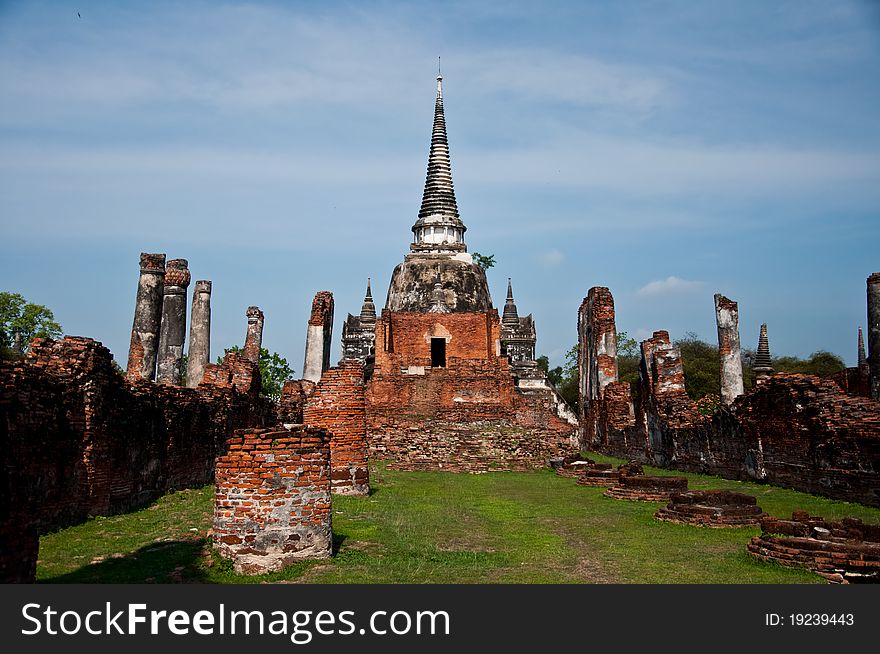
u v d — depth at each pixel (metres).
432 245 57.84
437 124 60.44
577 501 19.22
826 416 18.17
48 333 43.47
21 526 7.99
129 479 16.16
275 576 10.37
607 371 37.75
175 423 19.16
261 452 10.84
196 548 11.72
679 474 26.22
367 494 19.66
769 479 21.20
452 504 18.41
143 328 23.42
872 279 22.95
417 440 30.78
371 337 61.59
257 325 36.44
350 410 19.58
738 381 30.61
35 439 12.30
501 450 30.19
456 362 39.97
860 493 17.00
